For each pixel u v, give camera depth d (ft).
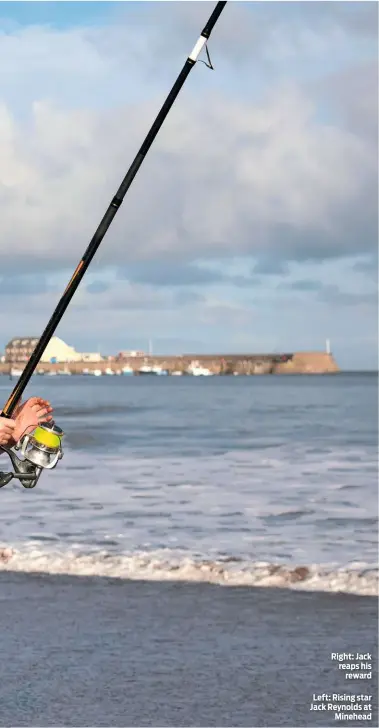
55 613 24.22
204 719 16.98
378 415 173.99
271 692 18.40
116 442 100.73
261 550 35.99
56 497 52.65
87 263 10.93
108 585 27.50
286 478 63.87
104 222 11.05
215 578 28.37
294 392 384.68
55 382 639.76
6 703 17.67
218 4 11.62
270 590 26.89
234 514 46.11
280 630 22.67
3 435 10.50
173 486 58.75
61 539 38.04
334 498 52.65
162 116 11.44
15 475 10.63
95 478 63.46
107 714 17.17
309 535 39.81
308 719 16.90
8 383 426.92
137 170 11.30
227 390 417.90
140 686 18.69
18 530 40.52
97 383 592.60
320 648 21.17
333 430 125.49
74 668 19.72
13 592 26.63
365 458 80.28
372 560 33.65
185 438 108.37
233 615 24.06
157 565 29.94
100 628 22.79
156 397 298.35
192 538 38.73
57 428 10.75
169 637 22.07
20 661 20.22
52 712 17.28
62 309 10.81
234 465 73.97
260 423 143.33
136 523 42.83
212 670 19.58
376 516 45.47
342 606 24.98
